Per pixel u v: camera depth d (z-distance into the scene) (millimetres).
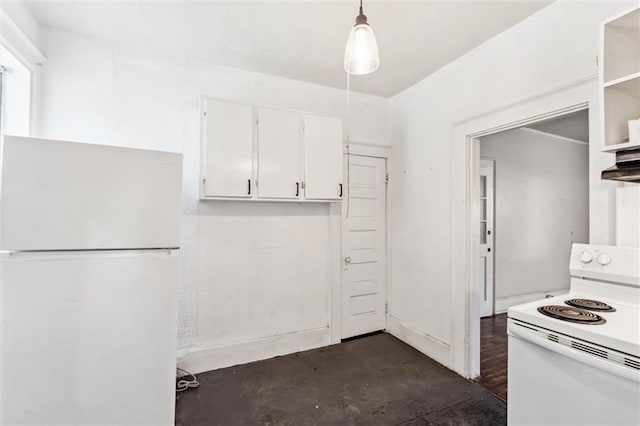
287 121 2660
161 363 1640
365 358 2838
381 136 3426
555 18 1892
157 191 1649
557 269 4445
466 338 2523
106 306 1536
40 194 1428
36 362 1423
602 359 1110
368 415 2041
